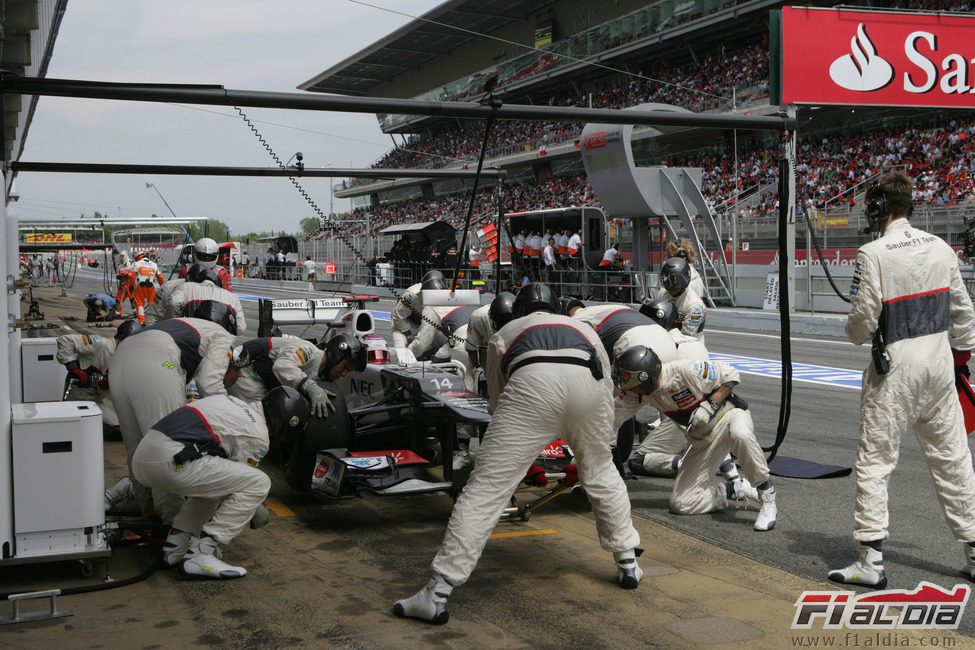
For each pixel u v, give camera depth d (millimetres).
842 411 9266
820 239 20266
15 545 4043
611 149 21328
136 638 3555
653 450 6691
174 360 4809
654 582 4281
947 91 19438
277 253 42125
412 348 8172
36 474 4055
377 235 36000
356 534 5156
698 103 34406
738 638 3578
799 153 30297
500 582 4277
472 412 5094
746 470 5258
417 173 9016
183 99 5785
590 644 3518
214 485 4285
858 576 4184
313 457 5645
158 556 4559
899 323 4105
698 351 6281
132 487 5211
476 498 3838
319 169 8758
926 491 6004
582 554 4738
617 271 23109
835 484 6277
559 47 43375
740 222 21922
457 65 53906
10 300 6562
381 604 3967
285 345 5578
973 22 19359
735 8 32500
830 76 18969
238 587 4195
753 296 21422
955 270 4246
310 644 3506
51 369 7746
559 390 3891
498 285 7305
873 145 27594
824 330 17781
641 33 37812
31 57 10289
